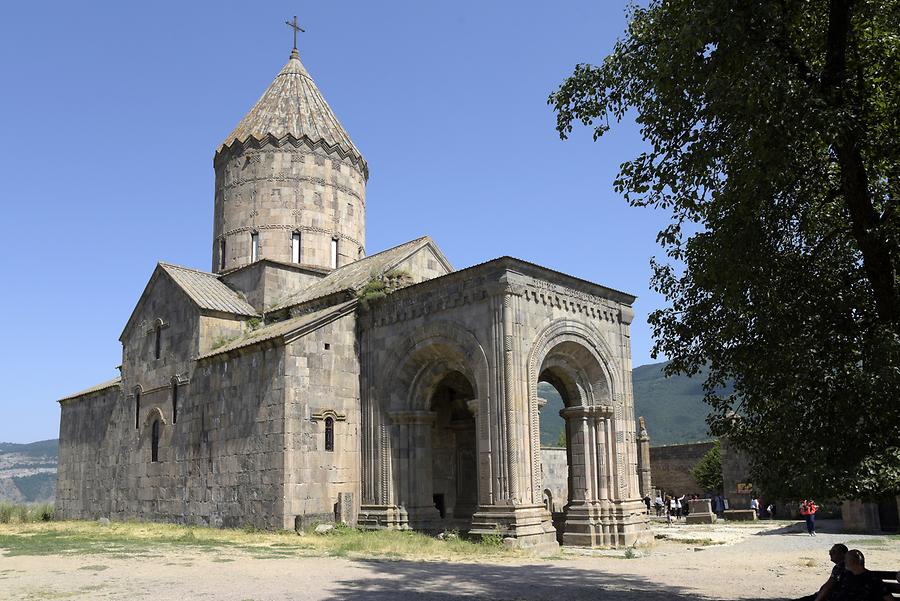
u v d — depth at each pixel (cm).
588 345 2758
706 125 1223
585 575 1723
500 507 2328
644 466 4688
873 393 1049
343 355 2881
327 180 3797
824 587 1067
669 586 1560
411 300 2780
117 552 2011
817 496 1095
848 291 1215
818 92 1116
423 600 1304
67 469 4041
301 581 1520
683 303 1388
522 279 2506
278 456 2669
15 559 1861
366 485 2789
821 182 1266
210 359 3056
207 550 2081
